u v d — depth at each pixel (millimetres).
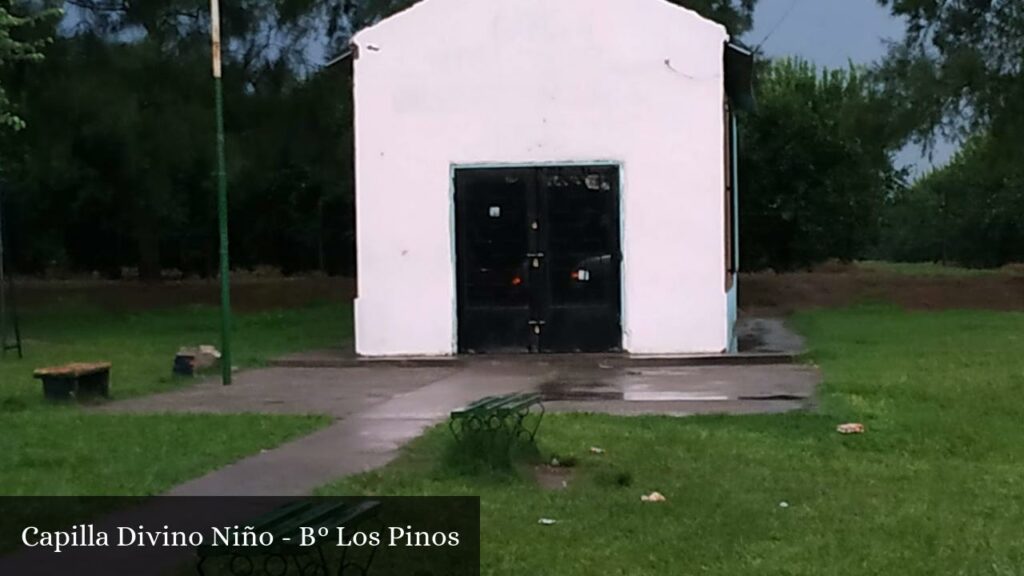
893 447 10125
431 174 17016
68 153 24391
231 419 11273
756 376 14500
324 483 8398
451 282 17016
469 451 8883
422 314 17047
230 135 25531
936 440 10297
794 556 6734
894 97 24297
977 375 13734
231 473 8828
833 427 10797
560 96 16859
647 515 7668
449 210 17016
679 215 16750
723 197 16766
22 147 24656
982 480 8820
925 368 14508
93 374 12938
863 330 20438
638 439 10109
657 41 16703
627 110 16766
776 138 31062
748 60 17266
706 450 9734
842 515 7691
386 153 17047
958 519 7586
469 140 16953
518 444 9109
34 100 23281
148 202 28016
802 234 31422
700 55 16641
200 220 32312
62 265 32750
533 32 16828
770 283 28000
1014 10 23781
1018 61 23672
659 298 16781
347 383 14477
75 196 29875
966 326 20953
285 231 32969
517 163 16922
